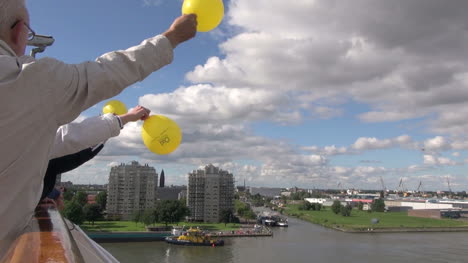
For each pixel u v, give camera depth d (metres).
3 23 2.08
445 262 71.50
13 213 1.99
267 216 145.62
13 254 1.86
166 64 2.55
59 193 6.11
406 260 73.06
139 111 4.23
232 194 141.88
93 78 2.09
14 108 1.80
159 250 79.00
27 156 1.92
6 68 1.86
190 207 137.38
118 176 129.88
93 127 3.74
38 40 6.14
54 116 1.97
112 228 102.12
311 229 128.62
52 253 1.86
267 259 71.75
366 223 148.00
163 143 4.22
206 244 86.06
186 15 2.70
